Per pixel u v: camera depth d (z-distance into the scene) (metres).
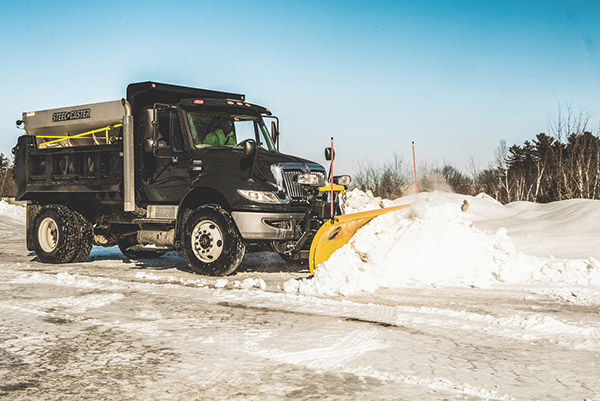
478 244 7.91
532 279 7.60
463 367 3.81
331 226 7.45
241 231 8.18
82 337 4.61
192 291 6.79
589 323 5.12
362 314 5.43
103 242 11.05
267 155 8.61
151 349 4.24
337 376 3.62
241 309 5.70
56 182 10.77
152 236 9.20
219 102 9.15
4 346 4.35
